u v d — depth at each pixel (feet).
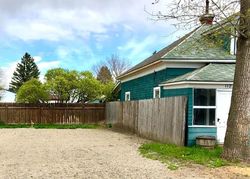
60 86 106.93
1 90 189.16
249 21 38.32
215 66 63.26
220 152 44.60
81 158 42.06
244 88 39.19
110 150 49.24
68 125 99.76
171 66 69.10
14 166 36.60
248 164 38.24
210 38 43.86
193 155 43.16
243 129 39.22
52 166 36.70
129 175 32.73
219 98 55.57
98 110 106.52
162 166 37.04
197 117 55.21
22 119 102.12
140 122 71.67
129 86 99.91
